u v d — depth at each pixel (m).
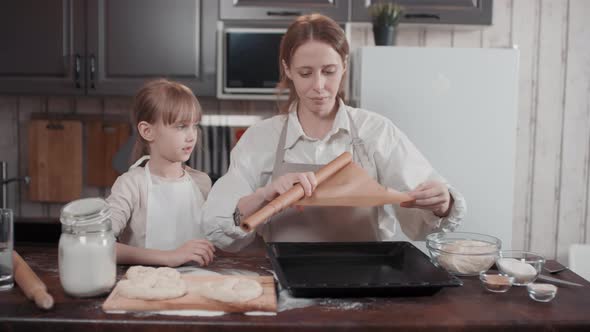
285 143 1.43
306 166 1.39
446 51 2.32
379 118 1.46
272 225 1.43
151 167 1.50
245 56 2.61
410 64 2.32
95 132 3.05
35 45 2.66
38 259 1.25
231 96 2.65
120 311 0.93
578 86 3.00
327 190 1.16
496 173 2.36
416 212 1.41
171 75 2.66
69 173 3.06
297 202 1.15
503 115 2.34
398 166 1.40
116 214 1.40
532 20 2.97
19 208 3.10
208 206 1.37
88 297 0.99
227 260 1.28
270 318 0.91
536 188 3.04
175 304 0.94
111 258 1.01
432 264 1.09
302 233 1.40
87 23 2.64
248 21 2.63
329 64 1.27
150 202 1.46
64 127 3.04
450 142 2.34
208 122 3.02
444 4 2.63
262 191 1.22
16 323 0.89
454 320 0.91
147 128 1.45
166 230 1.46
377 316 0.92
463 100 2.33
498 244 1.18
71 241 0.98
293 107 1.47
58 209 3.09
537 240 3.06
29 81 2.67
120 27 2.64
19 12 2.65
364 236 1.41
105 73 2.66
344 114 1.42
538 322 0.90
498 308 0.96
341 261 1.19
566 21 2.97
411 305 0.97
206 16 2.63
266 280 1.06
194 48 2.64
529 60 2.99
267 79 2.62
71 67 2.66
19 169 3.09
